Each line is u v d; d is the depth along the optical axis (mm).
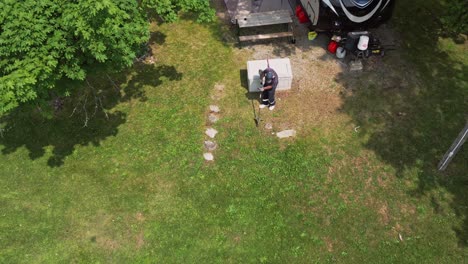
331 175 9633
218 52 12305
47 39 7891
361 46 11234
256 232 8805
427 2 13352
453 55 11914
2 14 7641
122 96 11289
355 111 10750
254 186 9484
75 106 11078
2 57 7930
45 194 9516
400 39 12367
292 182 9531
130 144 10297
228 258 8469
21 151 10289
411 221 8867
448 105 10734
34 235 8898
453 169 9578
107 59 8547
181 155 10039
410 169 9633
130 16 8719
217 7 13625
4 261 8555
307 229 8836
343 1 11055
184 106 11000
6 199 9469
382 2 11102
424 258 8359
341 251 8508
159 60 12125
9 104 7656
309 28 12578
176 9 10289
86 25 7574
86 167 9938
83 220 9078
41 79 7828
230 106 10992
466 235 8602
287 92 11281
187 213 9109
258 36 12133
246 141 10273
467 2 10891
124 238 8805
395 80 11375
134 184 9602
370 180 9508
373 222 8883
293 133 10383
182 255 8523
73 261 8523
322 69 11766
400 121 10484
